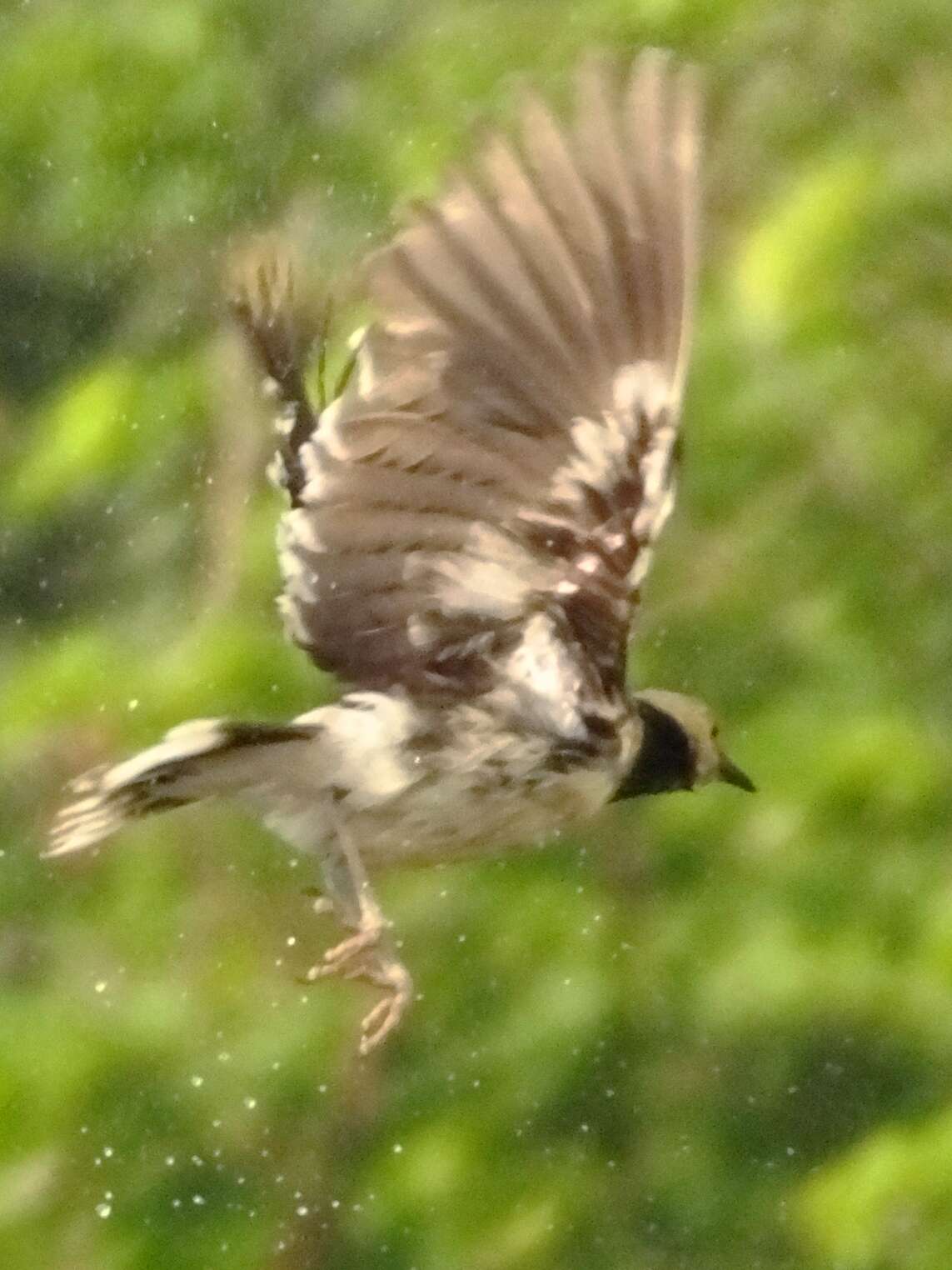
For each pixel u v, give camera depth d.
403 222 9.90
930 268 10.84
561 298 9.91
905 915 10.77
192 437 10.91
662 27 10.85
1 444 11.06
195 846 10.85
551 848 10.91
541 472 9.95
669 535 10.93
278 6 10.98
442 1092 10.87
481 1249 10.82
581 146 9.90
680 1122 10.91
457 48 10.93
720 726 10.49
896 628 10.90
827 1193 10.59
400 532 9.97
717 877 10.86
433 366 9.91
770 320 10.77
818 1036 10.93
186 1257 10.73
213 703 10.73
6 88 10.95
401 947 10.91
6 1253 10.73
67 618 10.98
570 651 10.01
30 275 11.07
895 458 10.90
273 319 10.04
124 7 10.95
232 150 10.94
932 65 10.88
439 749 10.04
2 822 10.81
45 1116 10.69
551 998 10.88
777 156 10.88
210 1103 10.77
